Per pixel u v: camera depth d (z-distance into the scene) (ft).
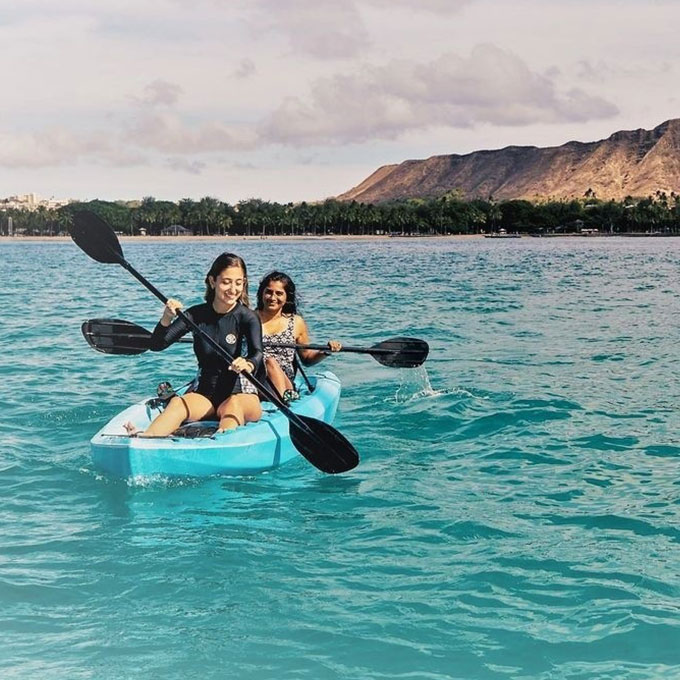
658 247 382.83
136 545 21.16
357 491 25.38
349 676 15.43
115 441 25.93
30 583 18.95
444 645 16.42
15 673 15.39
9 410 35.27
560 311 78.64
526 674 15.46
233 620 17.38
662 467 27.48
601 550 20.75
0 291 110.42
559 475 26.76
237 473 26.71
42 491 25.12
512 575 19.39
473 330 63.36
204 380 28.19
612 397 37.68
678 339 57.52
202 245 559.38
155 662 15.85
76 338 58.44
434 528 22.30
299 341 33.24
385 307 83.82
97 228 29.60
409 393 38.50
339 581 19.16
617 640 16.52
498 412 34.68
